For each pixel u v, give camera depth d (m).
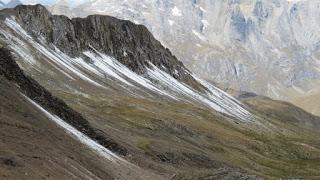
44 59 150.38
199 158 102.19
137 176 67.62
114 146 78.25
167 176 78.19
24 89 67.62
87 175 52.84
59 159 51.34
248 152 143.38
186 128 134.88
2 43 136.00
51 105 71.56
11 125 51.44
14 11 163.75
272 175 119.19
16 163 42.81
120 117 119.81
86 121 78.12
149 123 123.31
